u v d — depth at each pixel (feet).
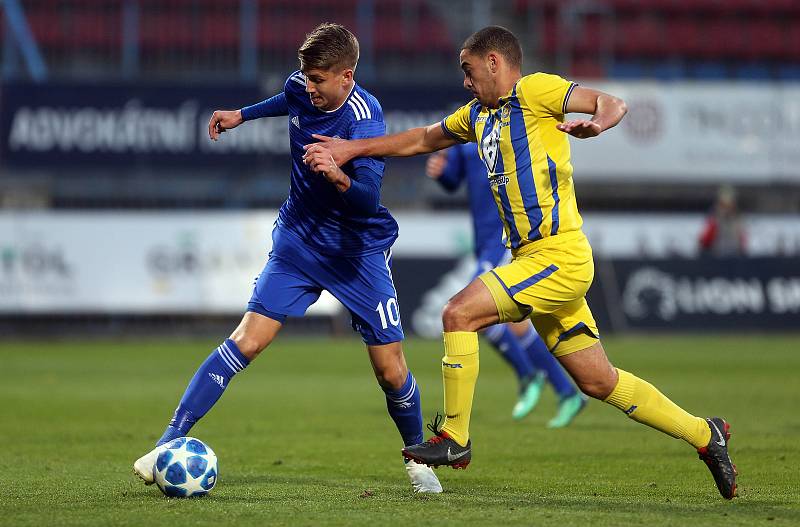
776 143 255.91
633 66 294.25
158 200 237.25
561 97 59.62
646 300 235.40
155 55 277.44
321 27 63.72
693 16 298.97
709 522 53.78
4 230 221.87
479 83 61.93
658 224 244.01
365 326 67.21
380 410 117.70
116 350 203.92
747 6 300.40
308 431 99.66
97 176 234.38
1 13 268.82
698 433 61.77
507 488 67.36
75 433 97.55
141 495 62.28
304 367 174.19
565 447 89.40
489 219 108.99
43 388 139.33
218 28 278.67
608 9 294.25
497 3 297.12
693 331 235.20
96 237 224.94
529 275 60.44
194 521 53.36
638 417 62.28
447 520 53.83
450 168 110.32
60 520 53.62
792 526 52.90
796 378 152.97
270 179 240.73
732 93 255.29
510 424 107.04
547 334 62.90
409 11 285.64
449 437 60.75
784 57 301.84
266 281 66.74
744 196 257.96
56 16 273.13
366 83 237.04
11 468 75.72
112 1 274.77
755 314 238.27
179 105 234.99
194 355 193.26
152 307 224.53
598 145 252.62
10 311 220.84
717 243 238.48
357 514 55.72
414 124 238.27
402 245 230.89
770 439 93.50
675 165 254.47
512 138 61.05
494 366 187.21
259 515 55.31
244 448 88.07
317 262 66.39
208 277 226.99
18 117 232.12
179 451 61.26
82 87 232.94
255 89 236.22
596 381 62.23
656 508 58.54
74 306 222.89
